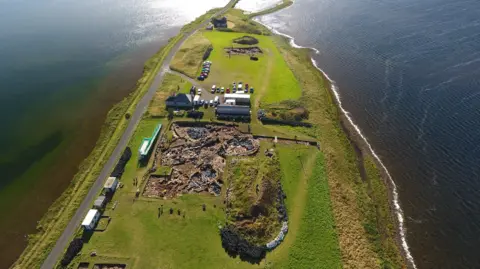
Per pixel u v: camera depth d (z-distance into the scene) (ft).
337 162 293.43
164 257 212.84
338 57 471.21
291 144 306.96
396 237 238.27
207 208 243.60
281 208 243.19
